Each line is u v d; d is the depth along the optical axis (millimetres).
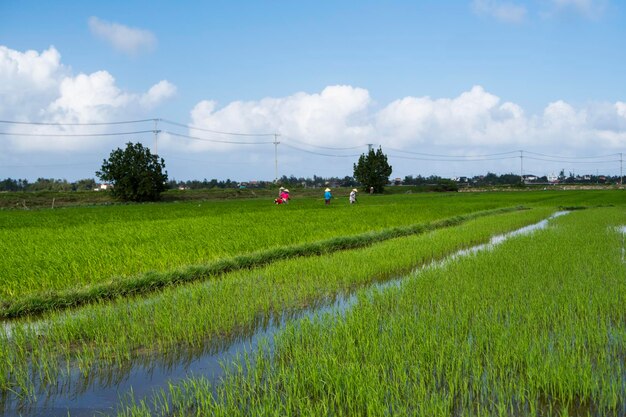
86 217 28188
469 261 11320
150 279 9852
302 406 4492
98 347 6352
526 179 164875
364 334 6156
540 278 9305
